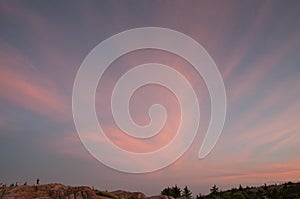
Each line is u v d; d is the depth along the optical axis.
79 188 59.72
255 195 120.50
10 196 53.16
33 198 53.72
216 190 128.00
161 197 72.31
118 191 74.50
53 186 60.94
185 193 112.25
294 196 105.50
